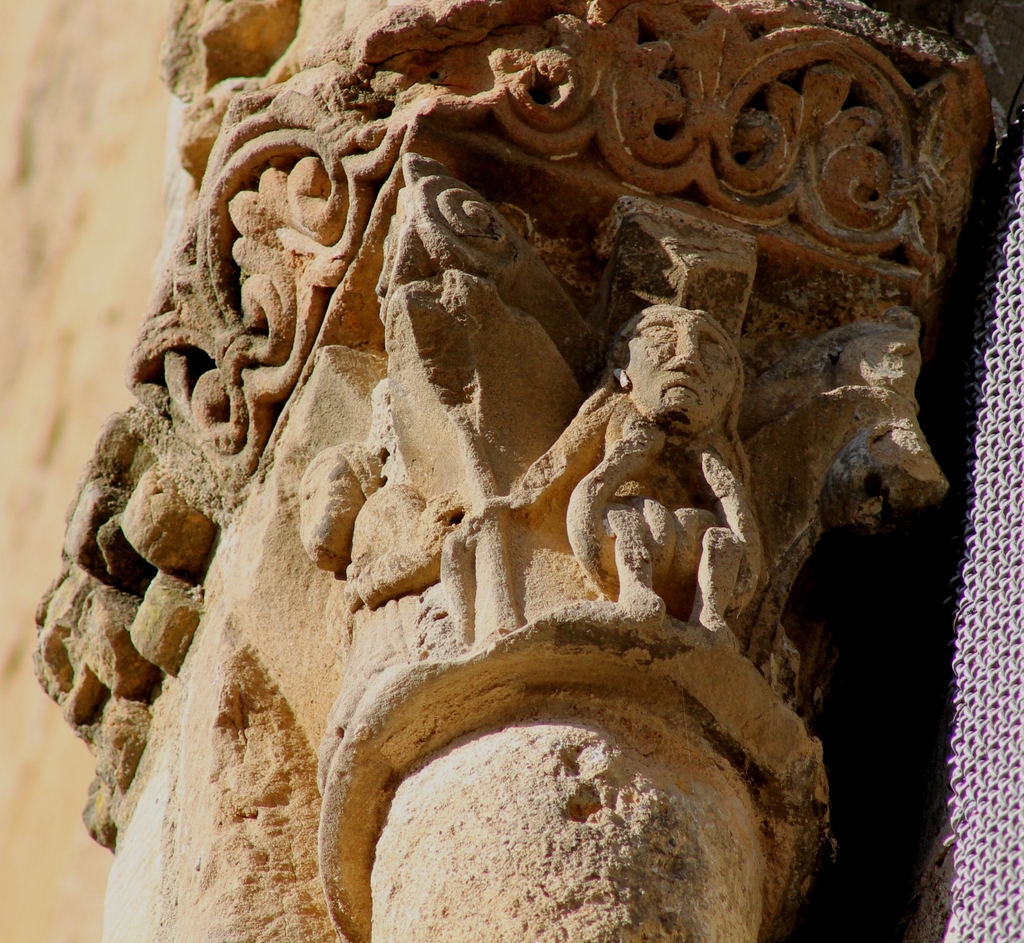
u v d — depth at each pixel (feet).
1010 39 33.60
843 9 30.25
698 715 23.52
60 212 79.30
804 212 28.66
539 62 28.14
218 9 37.88
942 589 27.30
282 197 29.84
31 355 76.54
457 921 21.27
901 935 25.38
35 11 87.04
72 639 37.37
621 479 24.58
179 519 33.35
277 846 27.86
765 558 26.16
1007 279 27.40
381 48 28.55
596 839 21.61
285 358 30.22
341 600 27.53
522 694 23.21
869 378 27.48
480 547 24.08
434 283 25.95
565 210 27.99
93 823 38.34
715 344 26.03
